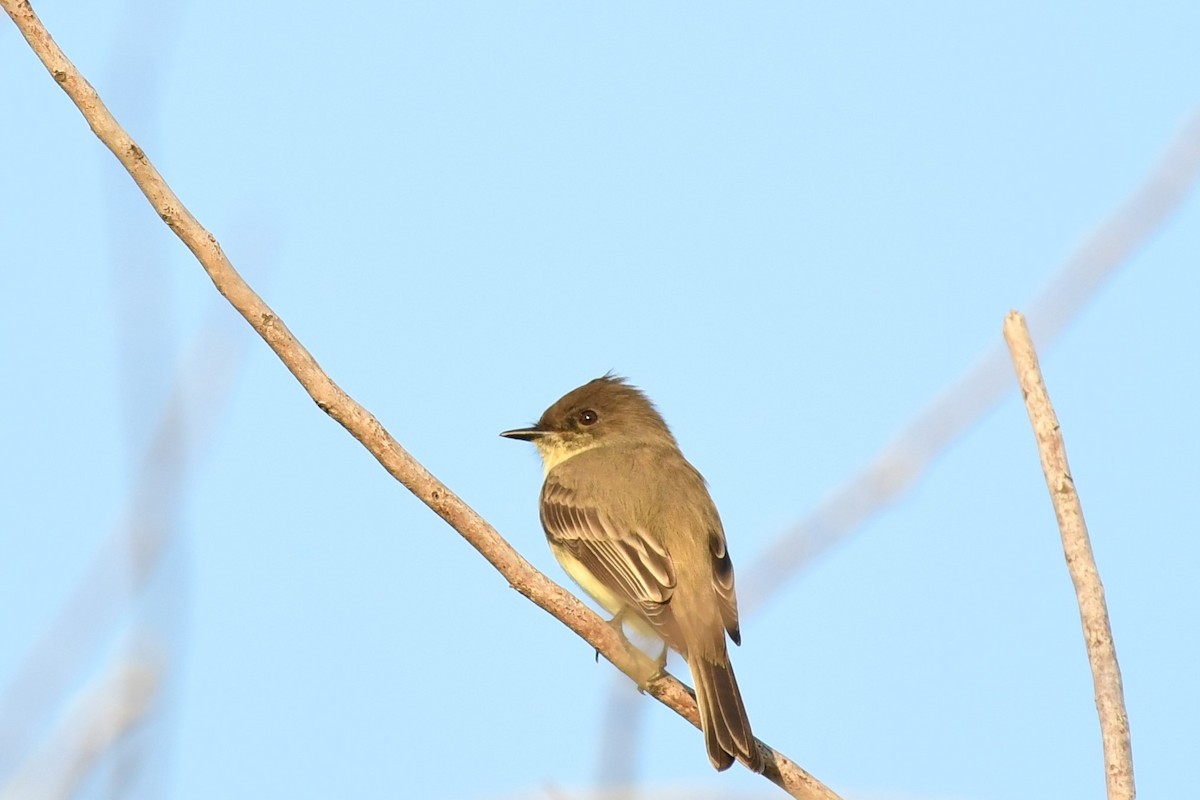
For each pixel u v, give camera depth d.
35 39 8.63
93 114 8.69
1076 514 7.92
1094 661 7.59
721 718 10.89
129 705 6.19
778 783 10.22
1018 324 8.16
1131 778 7.22
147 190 8.88
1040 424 8.05
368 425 9.59
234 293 9.16
